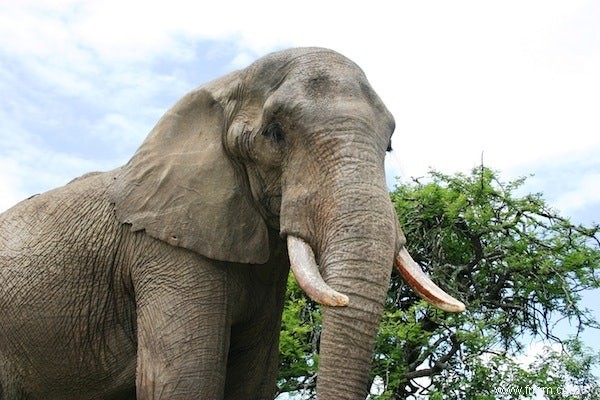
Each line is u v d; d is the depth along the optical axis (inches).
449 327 455.2
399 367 434.0
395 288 481.4
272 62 224.8
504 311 499.2
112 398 247.1
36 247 249.9
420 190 514.3
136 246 234.8
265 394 252.5
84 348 243.1
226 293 230.2
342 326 188.4
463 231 498.6
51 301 243.9
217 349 226.2
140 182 237.0
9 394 251.6
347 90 210.2
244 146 223.3
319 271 199.6
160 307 226.2
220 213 227.0
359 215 194.2
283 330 434.3
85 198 251.1
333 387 187.0
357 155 200.4
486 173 514.0
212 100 234.7
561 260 502.9
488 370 426.3
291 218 204.7
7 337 250.1
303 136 207.9
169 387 220.4
